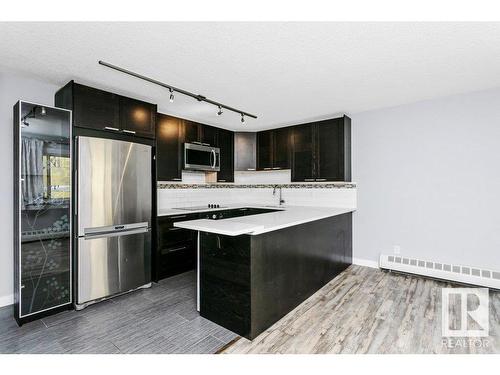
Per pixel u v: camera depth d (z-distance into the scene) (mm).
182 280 3240
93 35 1780
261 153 4660
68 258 2445
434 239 3189
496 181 2816
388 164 3508
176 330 2092
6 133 2461
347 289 2912
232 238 2074
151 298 2709
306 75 2453
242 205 4641
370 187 3664
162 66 2258
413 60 2156
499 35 1780
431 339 1952
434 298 2664
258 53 2037
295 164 4180
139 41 1860
